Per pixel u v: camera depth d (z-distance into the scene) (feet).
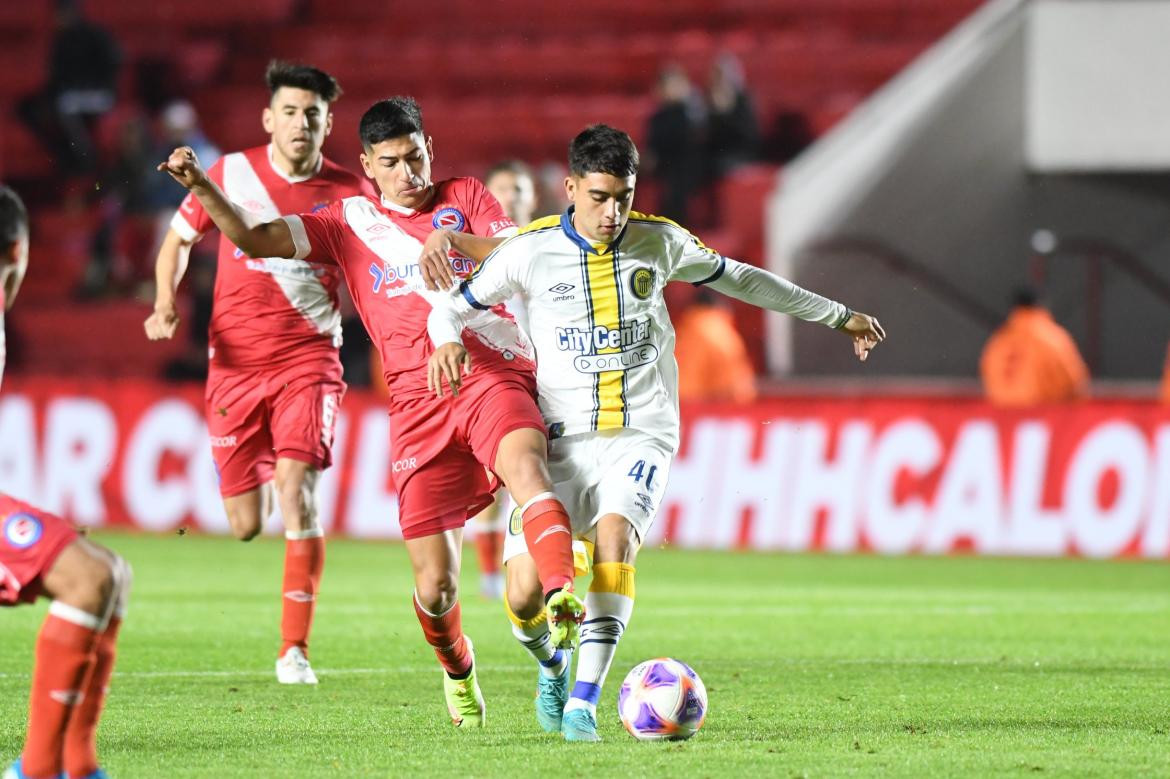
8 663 86.69
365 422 179.93
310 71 88.79
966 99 207.62
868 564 161.89
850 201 211.00
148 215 233.96
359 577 143.74
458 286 65.16
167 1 280.10
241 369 87.81
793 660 91.97
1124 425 166.20
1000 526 168.96
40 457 183.32
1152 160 203.92
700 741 61.41
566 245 63.98
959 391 188.24
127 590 48.49
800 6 267.80
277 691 77.97
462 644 66.59
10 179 260.21
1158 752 59.26
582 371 64.23
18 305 246.27
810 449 173.37
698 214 224.74
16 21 273.75
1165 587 141.49
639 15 273.54
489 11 277.23
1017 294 180.14
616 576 60.95
